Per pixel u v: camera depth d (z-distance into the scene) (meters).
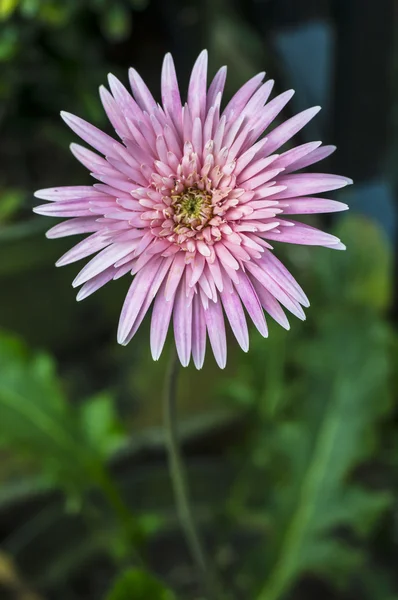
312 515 0.57
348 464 0.58
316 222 0.81
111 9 0.61
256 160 0.38
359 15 0.70
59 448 0.55
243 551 0.63
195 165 0.38
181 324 0.38
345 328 0.62
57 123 0.69
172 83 0.38
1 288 0.64
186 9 0.68
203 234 0.38
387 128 0.72
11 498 0.60
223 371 0.70
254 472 0.63
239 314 0.38
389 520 0.65
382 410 0.60
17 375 0.56
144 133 0.38
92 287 0.39
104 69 0.67
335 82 0.75
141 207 0.38
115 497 0.56
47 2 0.57
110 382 0.72
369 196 0.76
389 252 0.69
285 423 0.61
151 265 0.39
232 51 0.82
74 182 0.69
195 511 0.63
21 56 0.61
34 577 0.58
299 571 0.56
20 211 0.67
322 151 0.38
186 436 0.65
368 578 0.61
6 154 0.71
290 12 0.81
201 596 0.60
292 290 0.38
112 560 0.63
